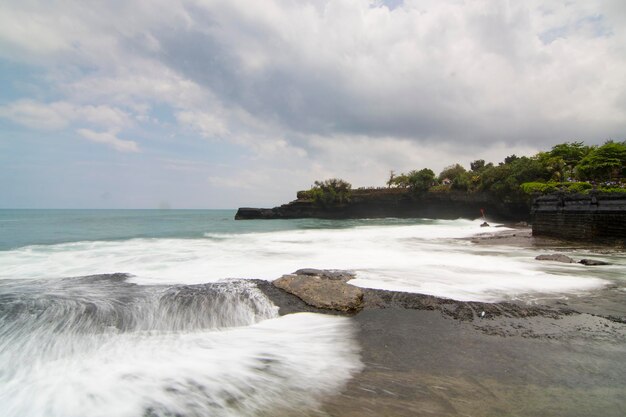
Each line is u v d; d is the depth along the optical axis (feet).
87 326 21.33
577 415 12.69
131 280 32.14
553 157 160.97
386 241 75.92
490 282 33.30
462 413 12.86
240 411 13.43
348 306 25.26
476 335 20.86
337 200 248.32
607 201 67.97
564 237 77.61
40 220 182.19
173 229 114.73
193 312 23.94
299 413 13.17
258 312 24.72
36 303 24.13
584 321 23.07
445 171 254.88
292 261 45.34
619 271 38.96
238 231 107.34
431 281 33.60
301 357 18.21
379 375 16.15
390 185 269.64
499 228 124.36
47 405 13.84
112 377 16.02
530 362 17.21
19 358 17.71
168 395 14.56
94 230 104.47
